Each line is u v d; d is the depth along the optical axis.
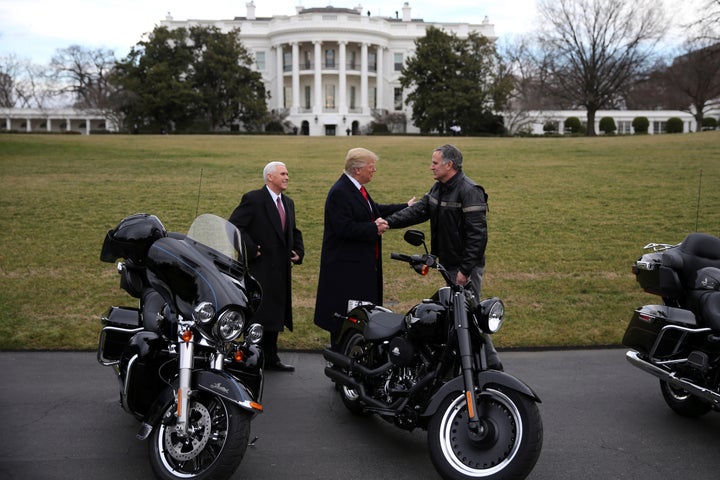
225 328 4.16
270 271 6.64
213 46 65.69
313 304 9.26
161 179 20.38
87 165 23.88
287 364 6.86
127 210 15.22
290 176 20.92
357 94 83.69
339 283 6.17
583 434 5.14
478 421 4.14
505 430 4.18
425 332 4.60
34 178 20.16
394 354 4.73
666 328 5.25
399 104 84.56
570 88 63.12
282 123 74.25
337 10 84.19
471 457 4.21
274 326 6.58
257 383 4.66
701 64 58.38
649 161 24.30
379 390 4.98
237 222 6.62
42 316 8.27
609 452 4.81
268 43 83.31
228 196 17.22
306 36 78.75
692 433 5.20
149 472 4.38
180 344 4.25
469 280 5.81
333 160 26.12
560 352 7.41
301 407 5.70
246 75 66.69
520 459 4.00
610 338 7.82
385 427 5.32
